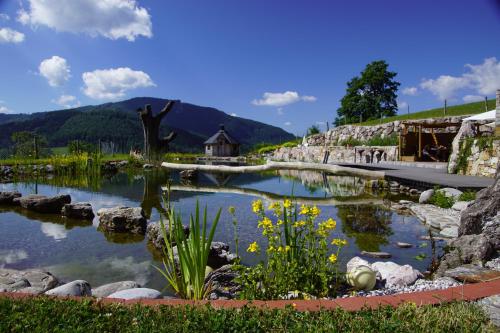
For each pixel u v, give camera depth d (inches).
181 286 171.9
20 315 101.2
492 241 197.8
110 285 161.3
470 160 561.0
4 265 214.7
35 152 1024.2
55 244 257.3
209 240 146.5
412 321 101.2
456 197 383.2
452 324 101.9
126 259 225.9
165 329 96.0
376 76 2087.8
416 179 491.8
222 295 161.8
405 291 156.4
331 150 1254.3
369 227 309.1
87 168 824.3
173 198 476.7
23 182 647.8
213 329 96.0
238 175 890.1
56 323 98.8
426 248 245.6
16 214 356.5
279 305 116.3
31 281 170.6
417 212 363.3
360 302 117.2
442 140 867.4
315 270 158.2
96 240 267.6
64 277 196.9
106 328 97.3
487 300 119.4
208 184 666.2
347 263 208.1
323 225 157.8
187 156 1841.8
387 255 227.1
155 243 253.9
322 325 98.7
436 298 119.7
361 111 2137.1
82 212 339.0
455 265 185.9
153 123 1202.6
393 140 1044.5
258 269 153.8
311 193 545.6
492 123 676.7
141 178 754.8
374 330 96.6
